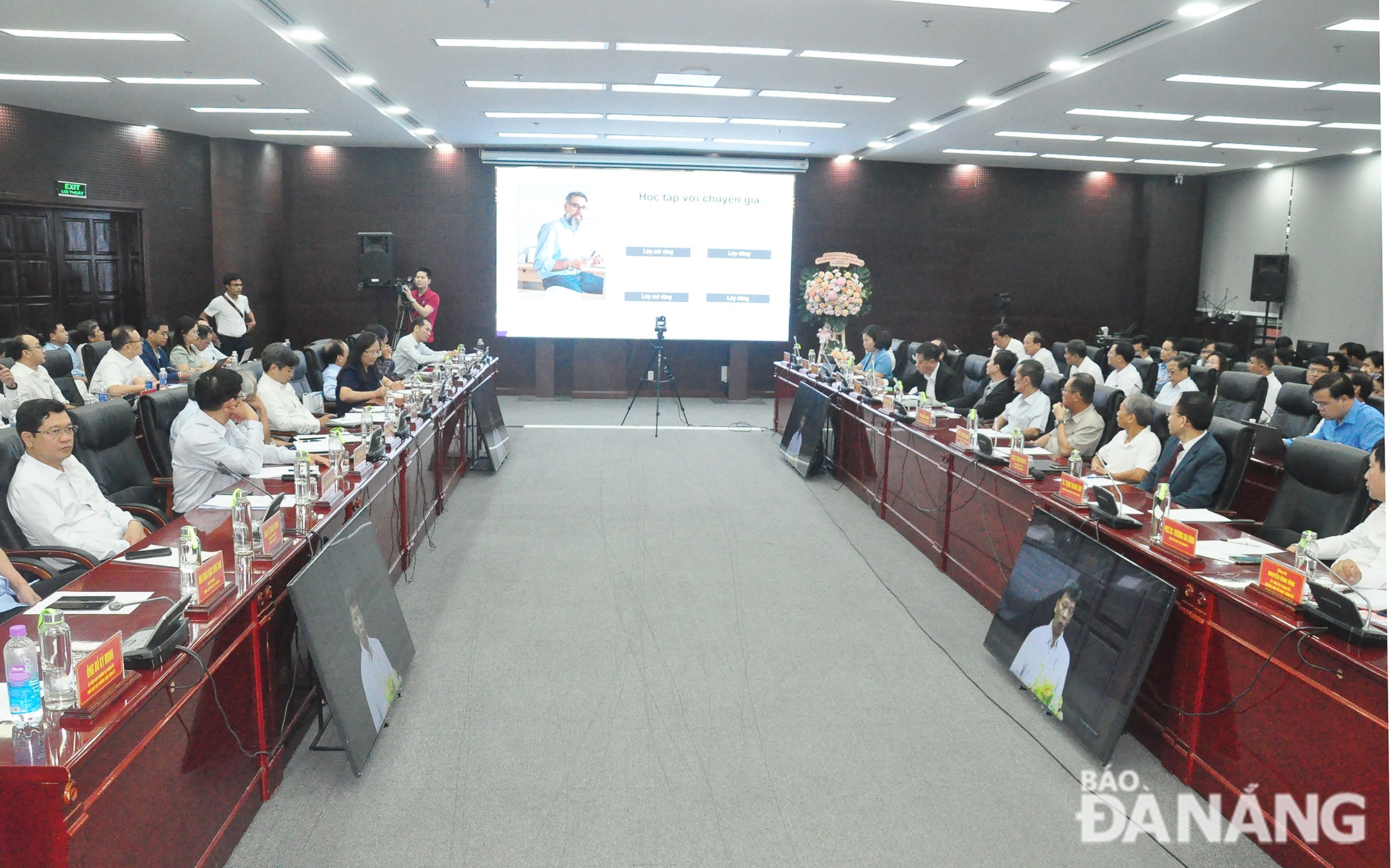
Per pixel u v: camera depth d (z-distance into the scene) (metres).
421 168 11.66
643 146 11.42
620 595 4.73
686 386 12.34
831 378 8.20
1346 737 2.36
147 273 10.36
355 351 6.76
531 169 11.30
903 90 7.88
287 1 5.54
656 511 6.45
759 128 9.97
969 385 8.08
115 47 6.54
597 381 11.94
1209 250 13.26
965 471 4.91
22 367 6.48
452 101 8.66
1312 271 11.59
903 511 5.95
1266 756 2.64
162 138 10.38
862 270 11.02
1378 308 10.73
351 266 11.70
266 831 2.64
